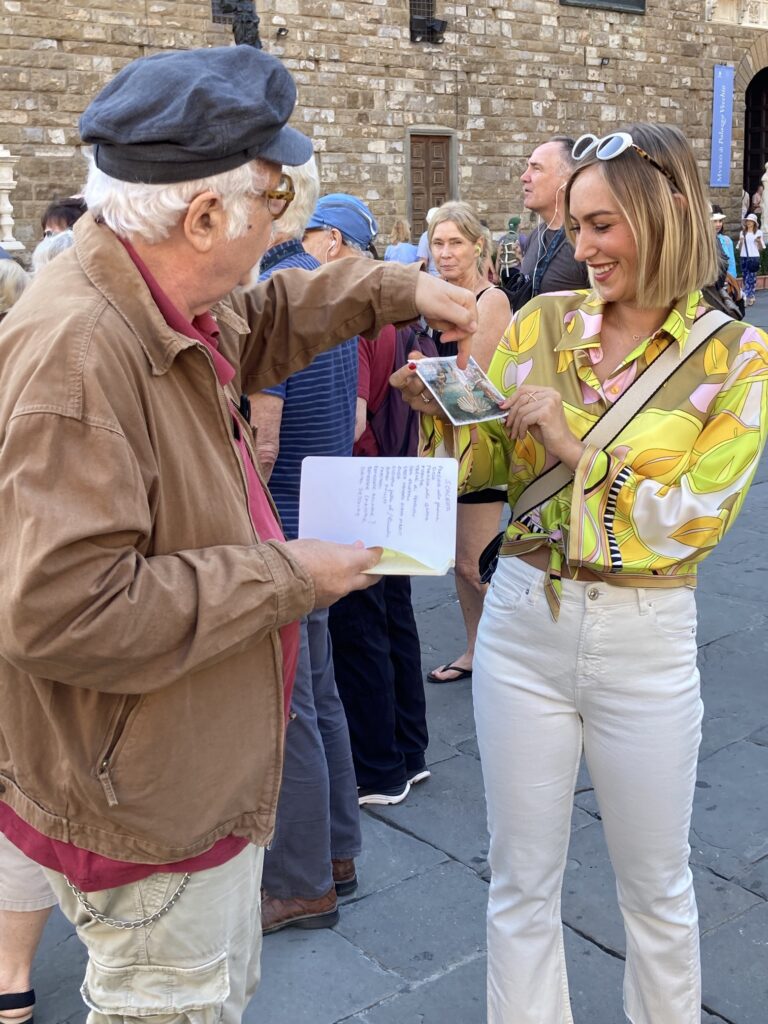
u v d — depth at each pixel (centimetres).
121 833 152
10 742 153
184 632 140
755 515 689
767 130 2734
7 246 1262
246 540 157
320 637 295
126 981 166
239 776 158
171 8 1456
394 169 1784
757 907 298
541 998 220
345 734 304
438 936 291
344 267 204
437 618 525
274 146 149
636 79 2125
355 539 178
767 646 481
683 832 210
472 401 200
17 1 1346
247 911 173
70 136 1407
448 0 1806
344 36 1692
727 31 2284
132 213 143
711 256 192
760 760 380
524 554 210
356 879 314
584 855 326
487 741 215
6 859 245
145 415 144
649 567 195
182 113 138
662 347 198
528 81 1942
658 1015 220
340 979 273
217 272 152
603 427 198
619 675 201
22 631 131
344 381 279
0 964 254
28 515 130
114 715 148
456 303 198
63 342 136
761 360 193
